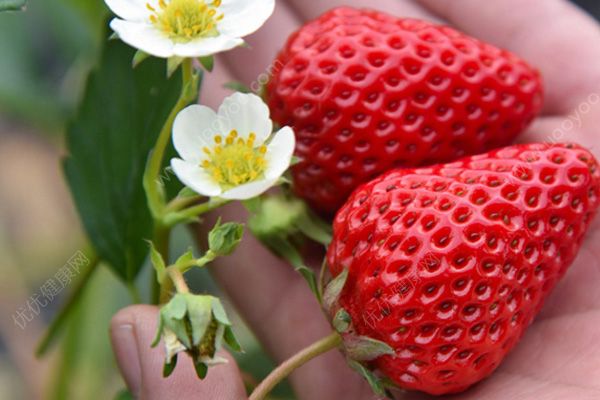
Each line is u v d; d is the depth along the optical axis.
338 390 0.31
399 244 0.26
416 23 0.30
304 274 0.27
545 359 0.29
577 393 0.27
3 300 0.41
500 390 0.28
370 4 0.36
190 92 0.26
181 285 0.25
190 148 0.26
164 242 0.28
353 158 0.29
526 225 0.27
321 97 0.29
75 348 0.34
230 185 0.26
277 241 0.30
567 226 0.27
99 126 0.30
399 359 0.27
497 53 0.30
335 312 0.27
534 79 0.30
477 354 0.27
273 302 0.33
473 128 0.30
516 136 0.30
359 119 0.29
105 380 0.36
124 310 0.29
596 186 0.27
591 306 0.29
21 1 0.26
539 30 0.34
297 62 0.29
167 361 0.24
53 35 0.42
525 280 0.27
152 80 0.30
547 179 0.27
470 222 0.26
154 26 0.26
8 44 0.40
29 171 0.43
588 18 0.34
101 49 0.30
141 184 0.30
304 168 0.30
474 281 0.26
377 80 0.29
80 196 0.30
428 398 0.28
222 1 0.26
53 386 0.34
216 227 0.25
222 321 0.24
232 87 0.30
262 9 0.26
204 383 0.27
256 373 0.36
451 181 0.27
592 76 0.33
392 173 0.28
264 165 0.26
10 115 0.44
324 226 0.30
